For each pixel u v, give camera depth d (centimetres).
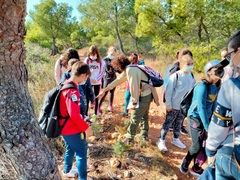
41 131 210
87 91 384
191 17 1138
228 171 172
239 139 159
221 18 1080
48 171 208
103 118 488
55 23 3547
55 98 242
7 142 183
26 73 198
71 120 250
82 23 2750
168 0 1202
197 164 322
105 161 336
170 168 338
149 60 1467
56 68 384
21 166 192
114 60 377
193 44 1078
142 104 355
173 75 359
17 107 185
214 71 259
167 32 1259
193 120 300
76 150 267
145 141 380
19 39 175
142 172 317
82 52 3139
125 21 2508
